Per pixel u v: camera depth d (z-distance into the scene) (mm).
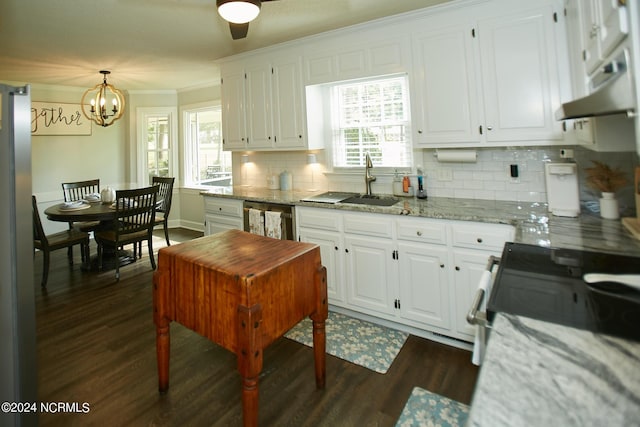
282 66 3453
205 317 1685
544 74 2283
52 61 3998
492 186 2760
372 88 3316
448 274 2375
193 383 2119
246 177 4371
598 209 2285
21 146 1424
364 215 2680
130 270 4156
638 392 684
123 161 6133
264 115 3631
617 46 1079
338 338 2576
